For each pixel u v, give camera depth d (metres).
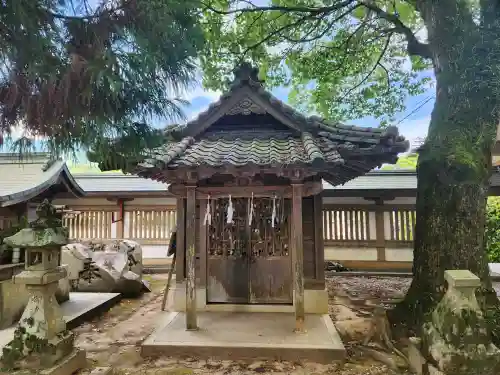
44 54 1.97
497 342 4.32
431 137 5.19
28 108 2.20
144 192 12.21
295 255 5.16
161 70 2.43
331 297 8.12
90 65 2.03
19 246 3.73
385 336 4.94
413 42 6.39
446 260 4.94
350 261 12.02
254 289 6.27
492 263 12.10
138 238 12.75
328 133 5.69
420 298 5.07
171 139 5.76
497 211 12.43
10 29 1.90
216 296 6.29
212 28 7.43
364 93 9.34
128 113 2.50
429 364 3.78
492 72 4.75
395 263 11.81
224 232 6.36
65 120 2.29
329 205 12.22
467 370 3.49
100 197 12.62
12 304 5.88
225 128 6.32
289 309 6.11
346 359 4.44
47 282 3.74
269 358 4.47
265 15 8.33
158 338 4.83
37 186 6.46
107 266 8.30
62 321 3.98
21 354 3.59
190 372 4.09
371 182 12.34
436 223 5.08
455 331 3.62
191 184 5.34
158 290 9.09
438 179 5.12
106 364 4.36
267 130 6.24
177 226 6.71
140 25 2.22
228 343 4.62
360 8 8.26
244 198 6.34
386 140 5.12
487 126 4.82
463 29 5.00
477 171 4.55
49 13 2.02
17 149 2.51
